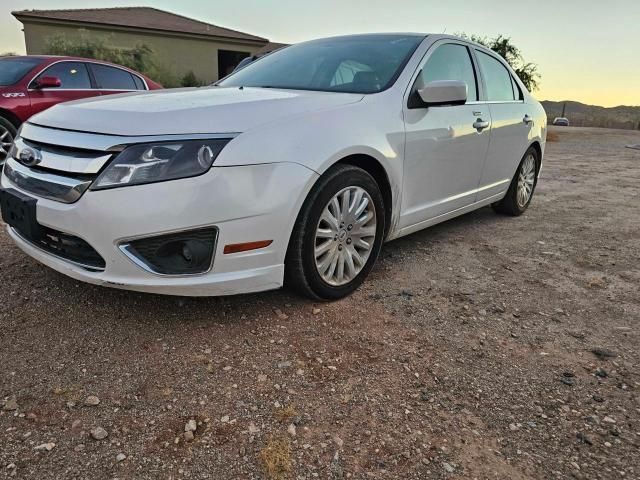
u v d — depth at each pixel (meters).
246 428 1.91
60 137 2.39
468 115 3.80
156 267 2.30
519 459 1.83
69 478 1.66
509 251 4.05
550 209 5.68
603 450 1.89
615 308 3.07
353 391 2.15
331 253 2.81
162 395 2.07
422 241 4.20
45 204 2.36
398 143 3.08
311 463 1.77
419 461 1.80
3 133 5.84
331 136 2.66
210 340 2.46
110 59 19.94
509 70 4.76
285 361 2.33
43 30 21.64
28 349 2.32
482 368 2.37
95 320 2.58
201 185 2.25
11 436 1.81
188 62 24.61
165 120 2.30
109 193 2.21
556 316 2.94
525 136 4.75
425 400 2.12
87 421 1.91
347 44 3.76
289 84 3.44
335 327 2.65
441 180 3.62
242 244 2.39
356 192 2.86
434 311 2.91
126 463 1.73
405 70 3.31
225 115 2.42
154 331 2.51
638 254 4.11
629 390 2.26
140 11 26.80
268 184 2.39
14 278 2.98
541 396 2.19
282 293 2.98
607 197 6.57
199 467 1.73
